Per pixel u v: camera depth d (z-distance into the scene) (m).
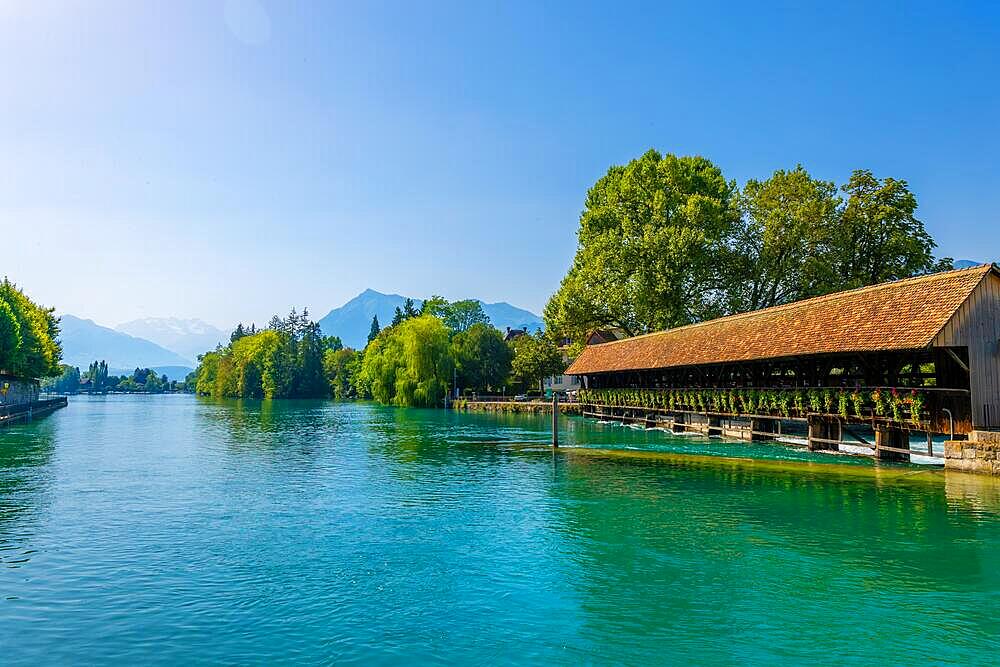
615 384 59.50
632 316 58.38
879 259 52.88
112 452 34.66
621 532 16.20
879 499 19.66
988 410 23.19
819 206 52.78
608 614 10.94
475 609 11.19
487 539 15.62
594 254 57.44
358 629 10.36
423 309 133.38
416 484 23.50
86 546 15.12
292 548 14.91
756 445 34.75
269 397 142.00
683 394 42.19
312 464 29.30
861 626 10.43
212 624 10.55
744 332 36.06
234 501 20.44
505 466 28.20
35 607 11.27
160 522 17.58
